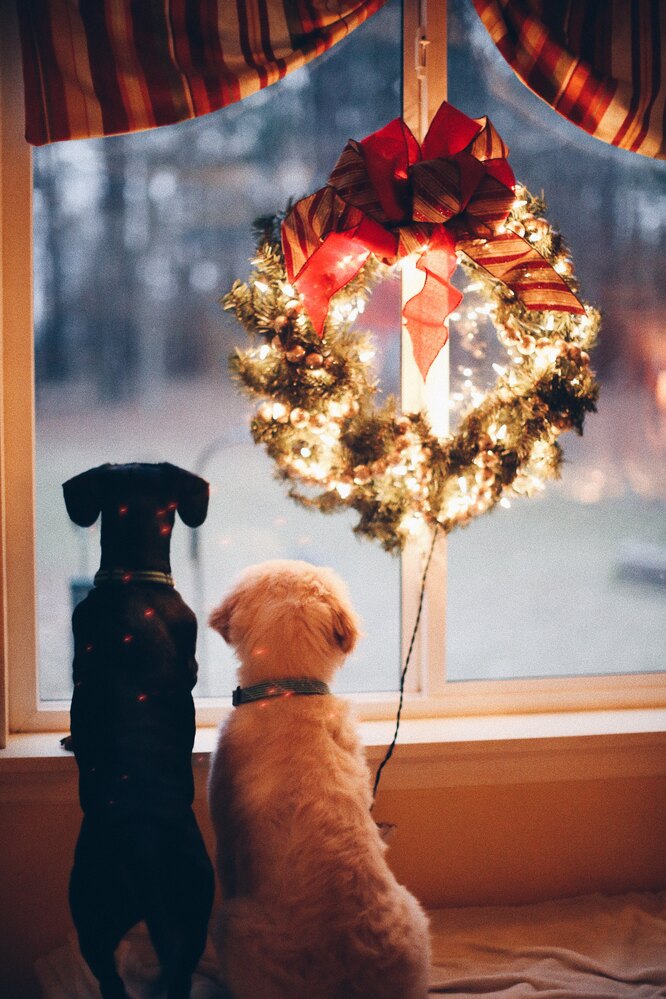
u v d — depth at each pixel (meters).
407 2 1.95
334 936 1.33
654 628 2.18
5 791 1.80
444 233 1.66
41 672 1.98
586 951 1.77
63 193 1.90
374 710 2.04
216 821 1.55
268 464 2.00
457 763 1.93
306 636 1.54
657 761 2.02
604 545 2.14
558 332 1.83
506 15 1.84
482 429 1.80
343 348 1.77
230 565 2.01
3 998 1.85
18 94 1.84
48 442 1.94
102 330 1.94
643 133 1.89
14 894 1.83
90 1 1.70
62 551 1.96
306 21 1.76
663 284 2.11
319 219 1.67
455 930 1.85
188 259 1.95
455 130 1.73
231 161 1.94
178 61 1.73
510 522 2.10
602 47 1.87
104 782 1.44
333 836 1.40
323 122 1.96
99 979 1.41
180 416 1.98
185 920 1.41
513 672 2.13
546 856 2.00
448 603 2.09
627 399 2.13
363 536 1.87
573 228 2.07
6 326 1.87
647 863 2.04
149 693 1.54
